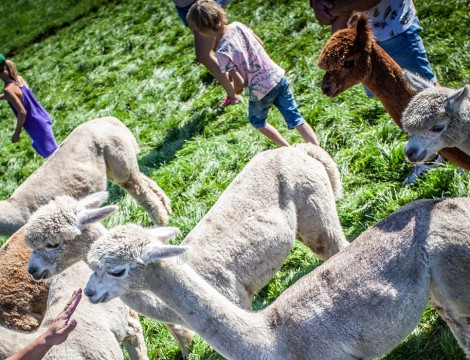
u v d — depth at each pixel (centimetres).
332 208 195
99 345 179
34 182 267
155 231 160
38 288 206
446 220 152
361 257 157
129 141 278
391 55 245
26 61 637
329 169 202
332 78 220
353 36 216
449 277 150
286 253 191
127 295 178
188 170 300
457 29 318
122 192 319
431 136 177
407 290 152
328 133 276
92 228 186
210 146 308
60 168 265
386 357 180
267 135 262
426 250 151
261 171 196
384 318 153
